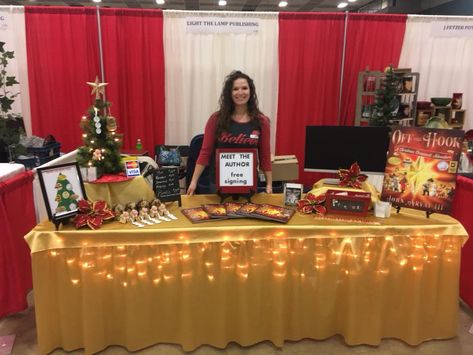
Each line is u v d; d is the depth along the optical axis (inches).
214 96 158.9
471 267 92.1
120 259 72.4
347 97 160.7
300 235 73.7
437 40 158.4
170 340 80.3
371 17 152.9
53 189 71.7
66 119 151.6
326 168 105.0
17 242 87.1
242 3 393.7
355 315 78.5
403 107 151.9
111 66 148.4
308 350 80.6
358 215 79.0
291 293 78.2
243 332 78.1
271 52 155.9
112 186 79.6
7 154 117.6
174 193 82.5
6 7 139.5
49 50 144.7
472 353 80.0
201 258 73.2
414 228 74.7
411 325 79.7
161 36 149.7
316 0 374.0
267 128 91.4
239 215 77.1
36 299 72.7
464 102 165.0
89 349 75.8
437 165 75.9
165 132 161.2
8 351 80.0
